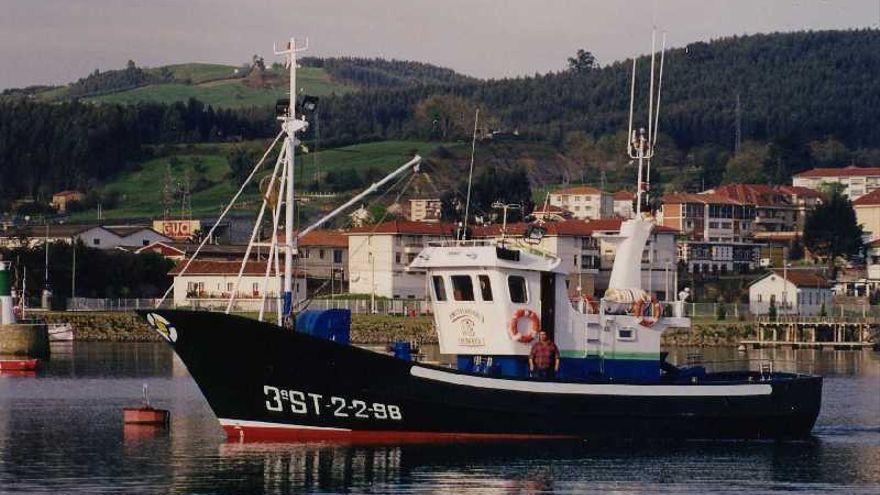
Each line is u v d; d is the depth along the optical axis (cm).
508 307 6419
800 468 6247
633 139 7075
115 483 5619
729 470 6125
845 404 9881
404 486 5516
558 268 6538
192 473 5788
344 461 5938
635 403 6550
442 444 6294
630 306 6831
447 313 6575
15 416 8144
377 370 6159
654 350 6850
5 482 5659
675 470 6072
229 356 6097
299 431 6238
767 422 6912
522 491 5522
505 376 6297
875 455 6675
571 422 6419
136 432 7281
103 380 11000
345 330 6350
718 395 6750
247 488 5466
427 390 6194
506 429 6328
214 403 6231
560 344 6594
